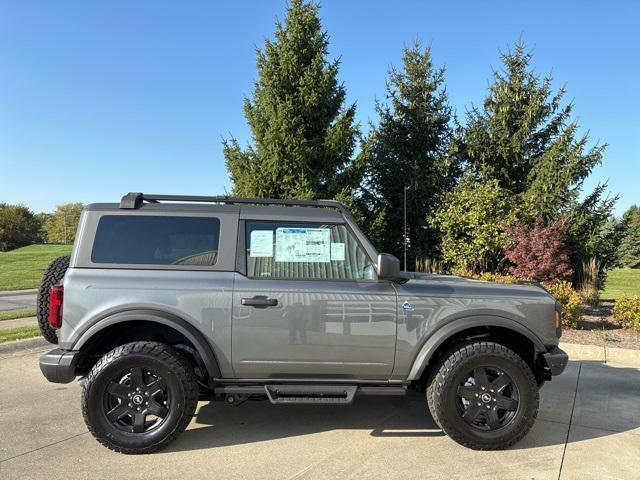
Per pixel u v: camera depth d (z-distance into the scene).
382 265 4.11
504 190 12.70
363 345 4.15
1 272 25.16
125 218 4.29
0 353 7.38
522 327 4.24
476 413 4.15
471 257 12.15
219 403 5.36
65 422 4.74
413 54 14.17
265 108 12.30
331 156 12.20
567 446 4.24
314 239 4.35
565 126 12.82
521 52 13.32
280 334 4.11
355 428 4.65
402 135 14.08
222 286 4.12
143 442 4.00
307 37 12.40
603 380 6.26
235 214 4.35
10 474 3.67
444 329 4.18
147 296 4.07
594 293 11.91
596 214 12.27
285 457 4.00
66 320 4.04
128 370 4.04
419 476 3.67
